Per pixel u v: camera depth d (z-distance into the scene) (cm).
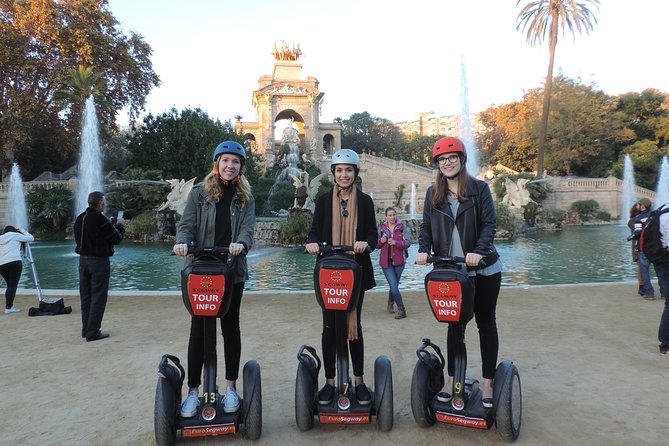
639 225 766
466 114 3538
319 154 6594
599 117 4881
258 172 4322
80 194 3195
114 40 3803
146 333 616
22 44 3334
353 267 308
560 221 3650
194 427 310
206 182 330
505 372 311
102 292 589
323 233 342
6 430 345
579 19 3891
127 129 5691
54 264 1623
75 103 3434
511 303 764
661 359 480
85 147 3228
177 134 3700
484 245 306
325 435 330
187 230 318
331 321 338
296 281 1220
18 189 3362
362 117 8519
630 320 645
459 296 294
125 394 411
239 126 6419
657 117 5131
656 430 325
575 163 5169
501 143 6328
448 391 333
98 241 583
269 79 6731
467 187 327
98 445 320
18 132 3347
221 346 558
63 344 572
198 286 296
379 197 5141
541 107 5094
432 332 600
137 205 3172
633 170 4684
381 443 316
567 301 776
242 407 325
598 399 380
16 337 607
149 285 1205
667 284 495
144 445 319
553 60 4075
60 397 406
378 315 704
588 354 499
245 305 780
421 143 8269
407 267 1466
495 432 330
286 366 475
